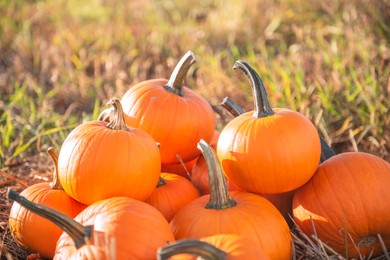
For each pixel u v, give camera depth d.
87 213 1.18
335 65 2.18
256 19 2.96
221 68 2.55
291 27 2.85
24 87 2.35
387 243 1.32
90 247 1.12
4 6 3.45
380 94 1.96
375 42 2.44
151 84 1.45
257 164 1.26
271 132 1.26
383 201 1.27
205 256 1.03
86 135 1.26
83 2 3.61
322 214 1.29
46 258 1.30
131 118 1.40
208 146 1.21
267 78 2.18
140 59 2.70
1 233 1.43
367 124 1.91
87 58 2.82
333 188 1.28
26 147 1.86
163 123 1.39
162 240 1.14
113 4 3.56
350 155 1.33
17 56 2.82
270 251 1.18
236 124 1.29
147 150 1.26
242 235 1.17
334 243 1.30
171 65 2.47
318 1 2.94
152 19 3.21
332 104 2.02
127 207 1.16
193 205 1.23
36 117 2.09
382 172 1.29
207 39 2.87
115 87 2.49
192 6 3.39
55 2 3.62
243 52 2.68
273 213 1.22
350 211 1.27
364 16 2.58
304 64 2.36
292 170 1.26
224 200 1.21
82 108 2.35
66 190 1.28
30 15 3.41
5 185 1.65
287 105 2.01
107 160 1.23
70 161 1.25
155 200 1.31
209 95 2.28
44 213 1.12
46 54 2.78
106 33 3.03
